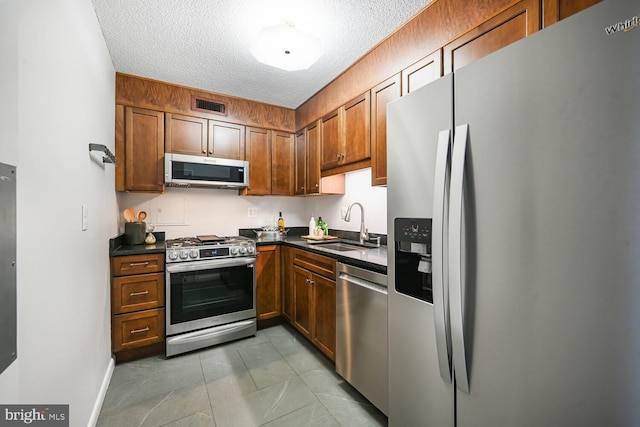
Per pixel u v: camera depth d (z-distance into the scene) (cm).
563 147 72
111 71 211
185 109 261
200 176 261
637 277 60
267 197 338
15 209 74
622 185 62
